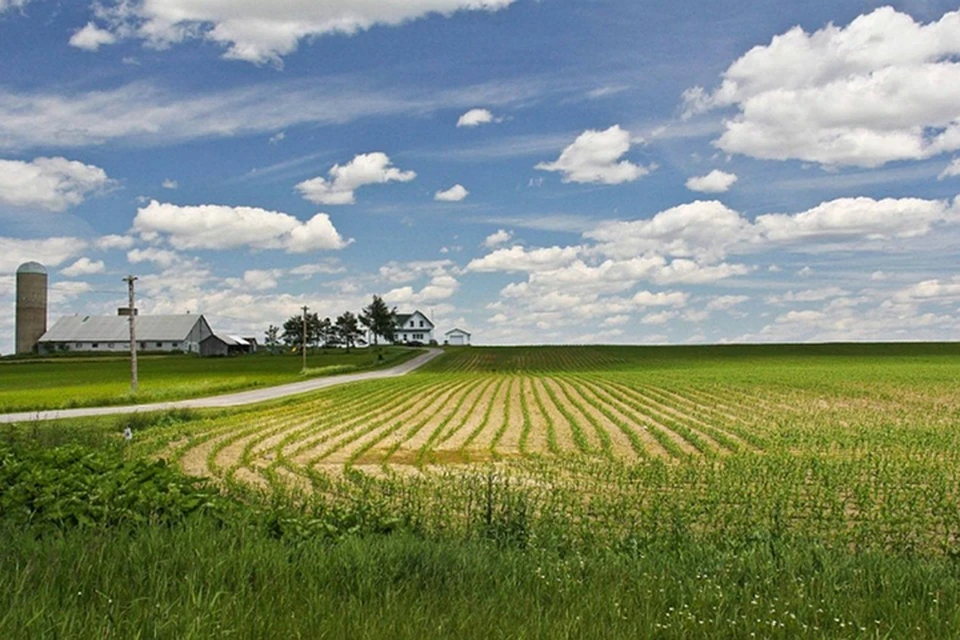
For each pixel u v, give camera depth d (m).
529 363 127.56
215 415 44.72
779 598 7.54
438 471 25.11
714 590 7.73
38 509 9.78
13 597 6.26
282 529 9.63
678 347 165.62
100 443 28.69
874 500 19.89
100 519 9.29
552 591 7.64
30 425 30.77
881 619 7.12
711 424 40.19
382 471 25.38
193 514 9.68
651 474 23.69
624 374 91.00
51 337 164.38
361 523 11.17
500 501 14.52
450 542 10.20
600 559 9.49
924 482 22.61
